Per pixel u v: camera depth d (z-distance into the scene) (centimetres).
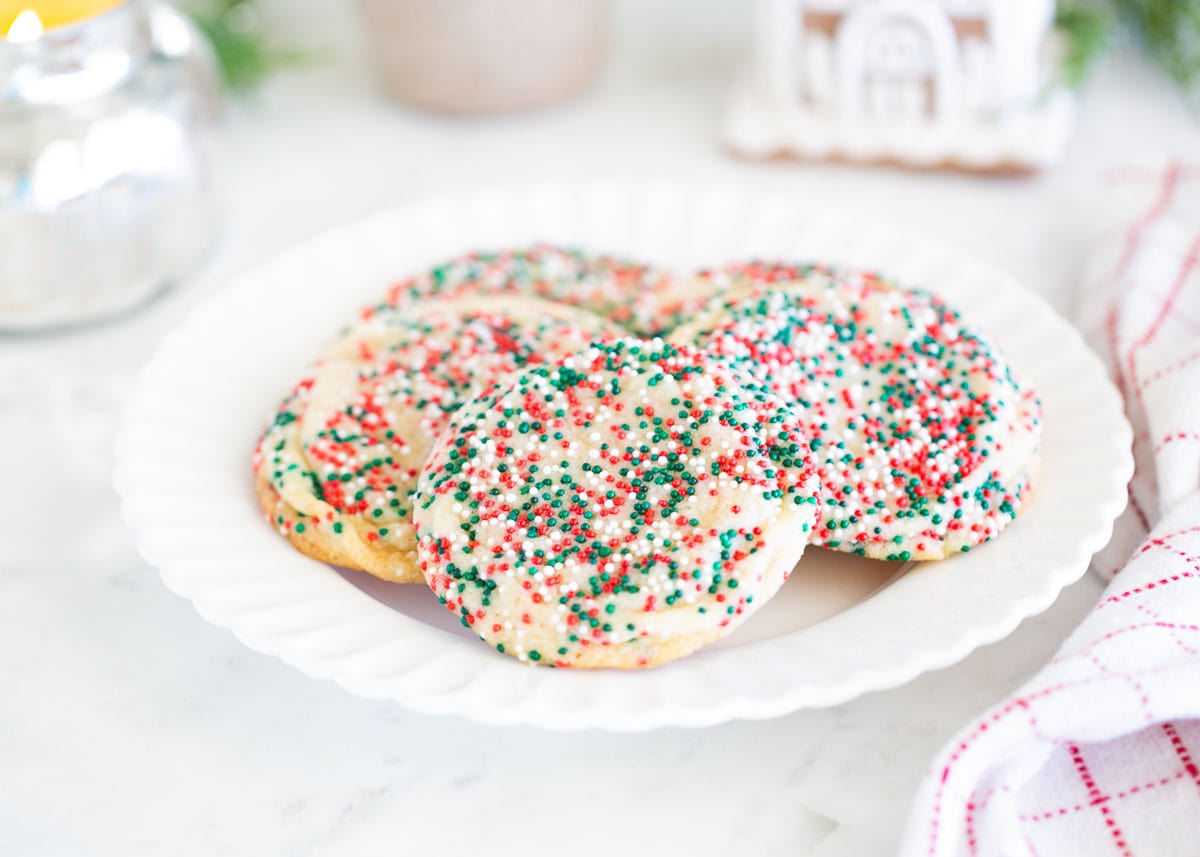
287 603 41
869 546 42
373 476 44
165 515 43
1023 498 43
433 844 39
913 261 50
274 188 58
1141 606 40
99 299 52
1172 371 45
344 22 67
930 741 41
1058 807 39
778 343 45
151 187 52
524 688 39
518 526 41
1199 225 52
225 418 47
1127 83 61
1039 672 40
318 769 41
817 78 57
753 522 41
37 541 46
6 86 49
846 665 39
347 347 47
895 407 44
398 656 40
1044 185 56
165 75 53
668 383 43
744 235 52
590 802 40
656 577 40
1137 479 45
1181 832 38
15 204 50
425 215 52
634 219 52
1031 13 54
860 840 39
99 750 41
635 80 63
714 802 40
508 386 43
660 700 38
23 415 50
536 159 59
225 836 39
